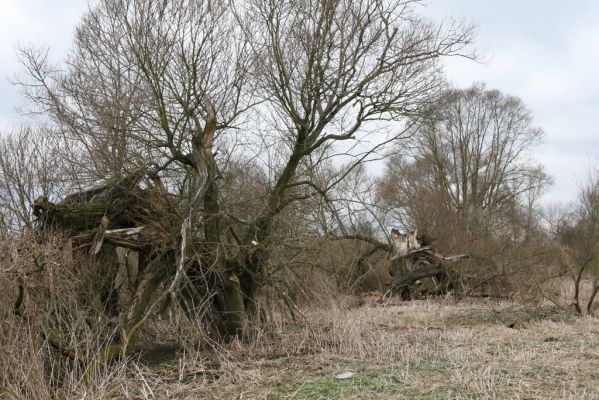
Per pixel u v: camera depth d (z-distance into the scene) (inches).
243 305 447.5
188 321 391.9
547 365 332.5
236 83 447.8
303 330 432.5
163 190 423.5
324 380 313.3
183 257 361.4
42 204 379.9
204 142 395.9
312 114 454.6
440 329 491.8
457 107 1397.6
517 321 517.7
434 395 277.4
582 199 601.0
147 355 417.7
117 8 407.8
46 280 319.9
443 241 876.0
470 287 791.7
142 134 429.1
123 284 437.1
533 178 1518.2
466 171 1457.9
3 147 577.0
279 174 507.2
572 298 577.9
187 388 301.3
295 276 475.5
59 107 444.8
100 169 412.5
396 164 1133.7
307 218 497.0
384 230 505.4
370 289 848.9
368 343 402.9
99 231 380.5
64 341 317.1
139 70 413.7
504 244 794.2
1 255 306.5
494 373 312.0
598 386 285.0
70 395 283.6
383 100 465.4
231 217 425.7
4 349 279.7
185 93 418.3
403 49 460.8
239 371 323.6
